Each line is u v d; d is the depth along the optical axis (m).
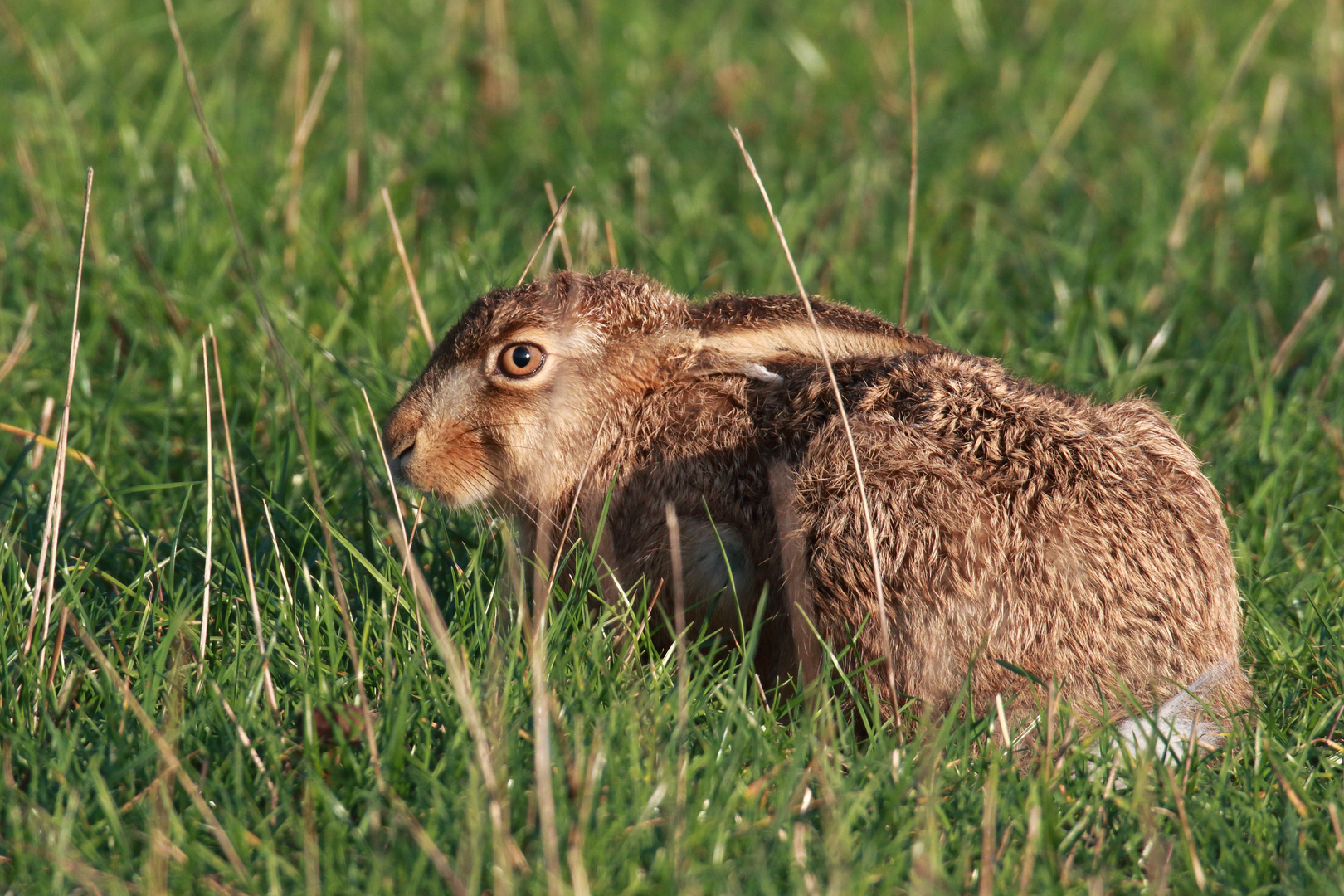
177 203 13.87
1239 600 8.96
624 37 19.94
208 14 19.89
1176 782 7.11
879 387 8.40
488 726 7.14
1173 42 20.42
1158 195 15.46
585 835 6.40
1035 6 21.23
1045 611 7.79
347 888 6.14
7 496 10.16
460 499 9.38
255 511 10.17
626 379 9.08
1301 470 10.57
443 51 19.08
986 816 6.45
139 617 8.60
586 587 8.48
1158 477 8.10
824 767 6.77
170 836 6.44
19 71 17.59
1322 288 12.30
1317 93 18.23
